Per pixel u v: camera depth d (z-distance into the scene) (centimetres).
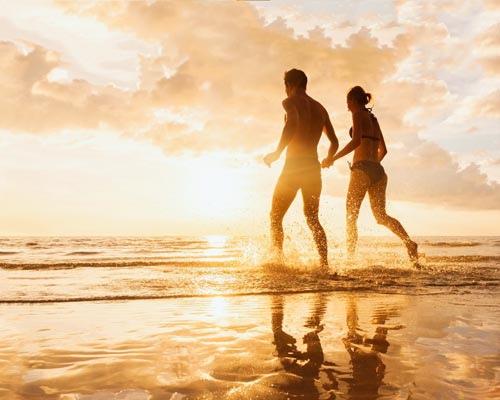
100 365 131
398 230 512
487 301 258
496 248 1098
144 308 237
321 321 199
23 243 1652
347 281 347
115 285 326
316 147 491
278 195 482
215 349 150
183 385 113
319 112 500
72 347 153
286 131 471
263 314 217
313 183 478
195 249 1146
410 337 167
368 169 527
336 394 106
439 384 113
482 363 132
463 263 526
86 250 1067
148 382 115
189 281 344
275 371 125
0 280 362
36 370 126
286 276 379
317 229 471
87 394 107
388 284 331
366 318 205
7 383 115
